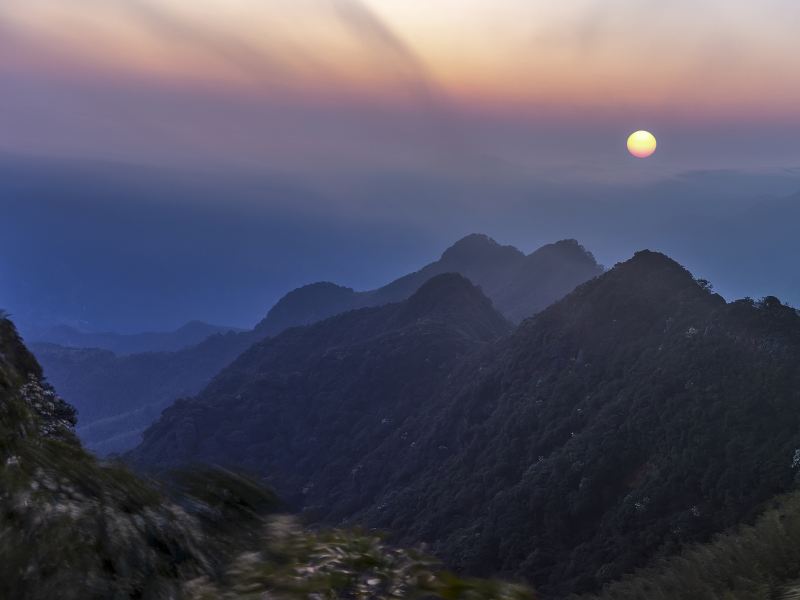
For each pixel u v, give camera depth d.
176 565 2.57
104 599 2.17
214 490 3.25
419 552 2.91
